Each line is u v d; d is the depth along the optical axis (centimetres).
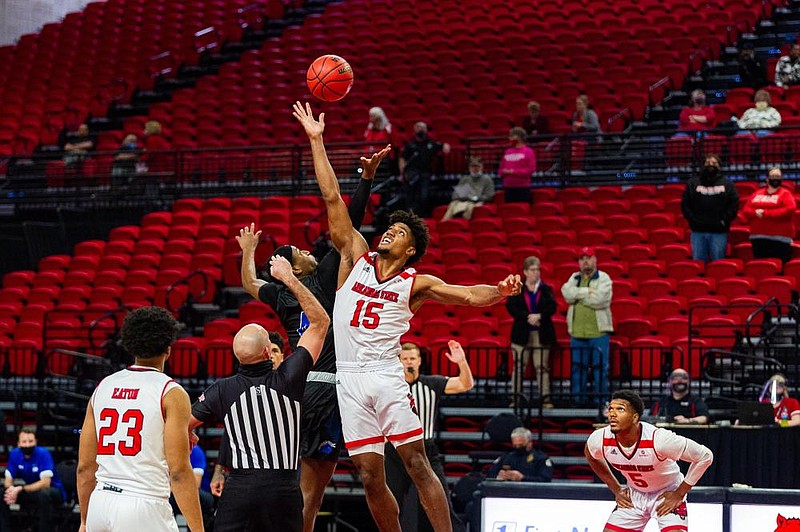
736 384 1759
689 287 2041
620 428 1103
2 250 2738
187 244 2458
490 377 1962
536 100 2958
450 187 2688
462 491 1619
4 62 3725
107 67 3638
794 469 1459
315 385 987
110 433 856
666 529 1134
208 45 3722
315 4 3997
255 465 896
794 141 2522
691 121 2602
